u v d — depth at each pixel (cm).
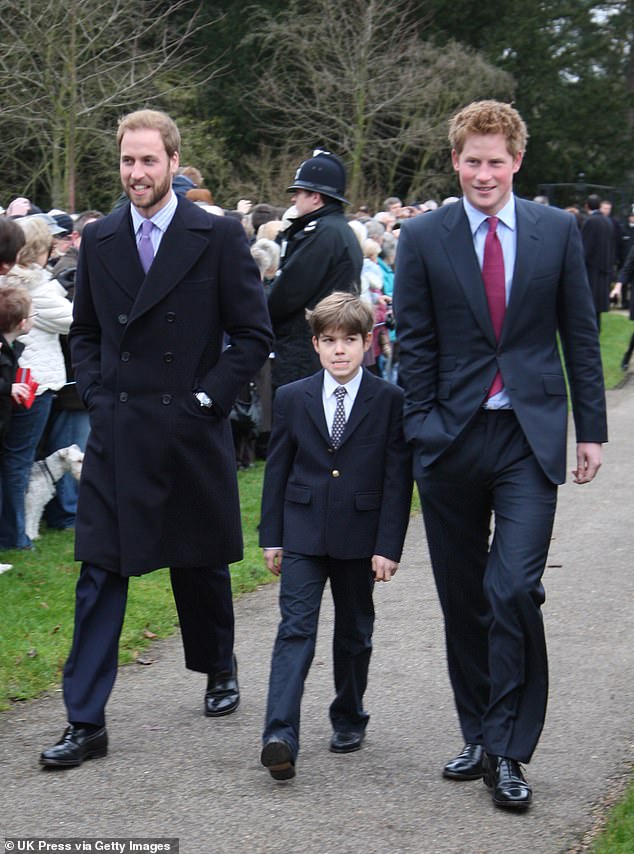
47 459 789
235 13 2881
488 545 457
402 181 2845
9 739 489
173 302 476
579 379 443
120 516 472
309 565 466
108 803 429
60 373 762
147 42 2283
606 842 395
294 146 2730
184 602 509
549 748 480
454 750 481
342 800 433
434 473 442
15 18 1738
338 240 768
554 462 429
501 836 405
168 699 539
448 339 439
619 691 544
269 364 1000
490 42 3356
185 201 485
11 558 748
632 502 942
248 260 487
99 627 474
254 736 495
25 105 1758
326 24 2509
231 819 417
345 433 466
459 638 457
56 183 1817
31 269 743
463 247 435
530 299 432
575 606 675
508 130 426
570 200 3003
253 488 958
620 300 2489
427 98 2592
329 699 541
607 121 3550
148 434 475
